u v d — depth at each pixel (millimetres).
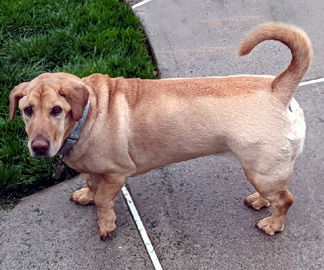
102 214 1327
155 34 2037
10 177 1479
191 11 2150
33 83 1133
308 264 1263
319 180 1456
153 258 1298
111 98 1222
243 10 2146
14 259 1313
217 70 1861
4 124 1599
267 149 1162
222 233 1348
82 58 1856
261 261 1277
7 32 1979
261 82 1182
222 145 1211
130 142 1232
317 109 1666
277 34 1106
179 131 1200
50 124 1096
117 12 2055
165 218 1392
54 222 1397
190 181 1485
